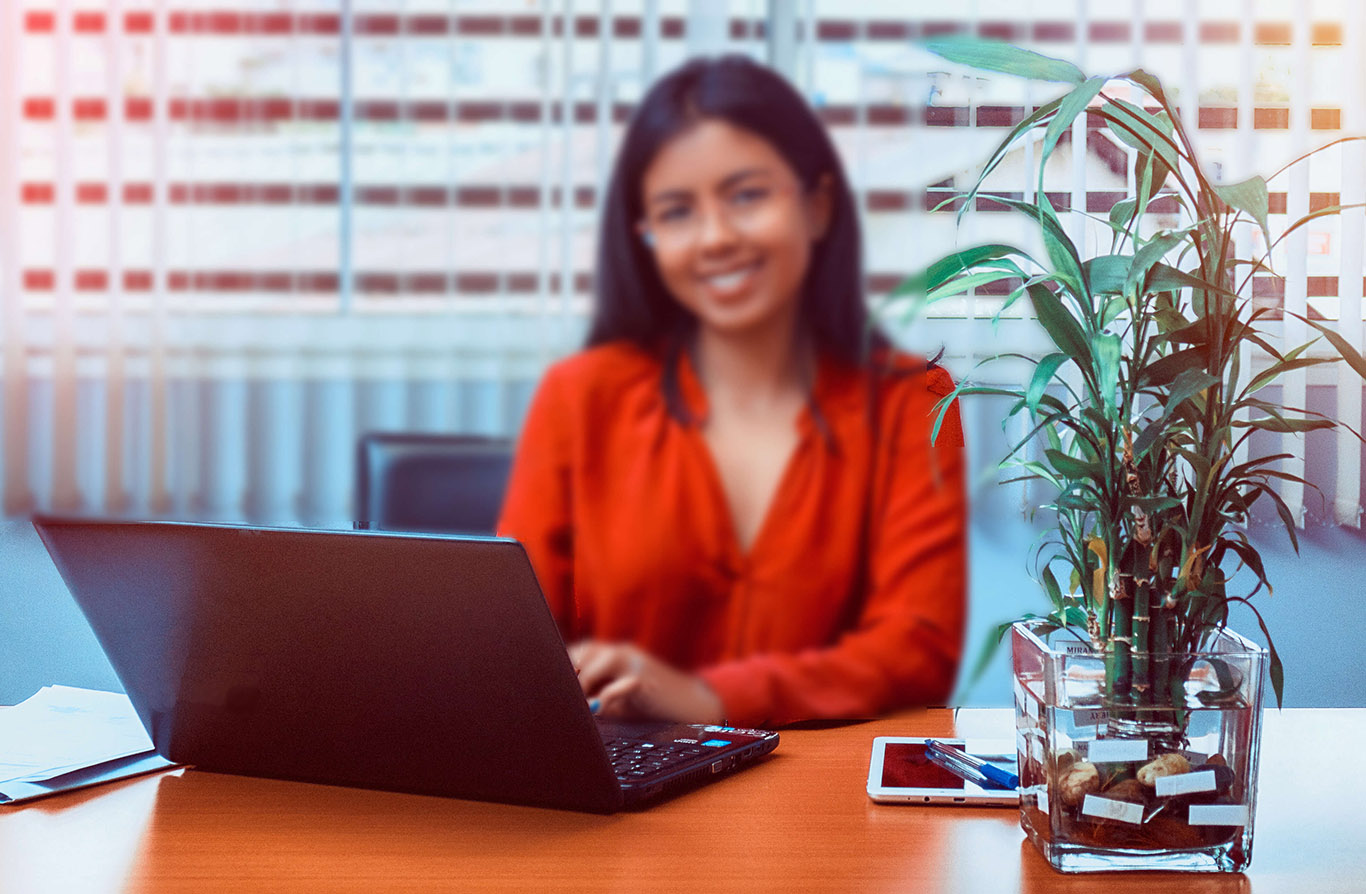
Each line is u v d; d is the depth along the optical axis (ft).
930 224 7.82
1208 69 7.71
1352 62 7.58
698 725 3.29
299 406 8.32
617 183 8.09
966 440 7.59
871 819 2.65
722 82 7.84
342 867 2.34
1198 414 2.29
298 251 8.30
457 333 8.31
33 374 8.16
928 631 7.05
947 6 7.95
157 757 3.03
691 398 7.72
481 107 8.28
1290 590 7.40
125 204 8.19
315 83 8.27
